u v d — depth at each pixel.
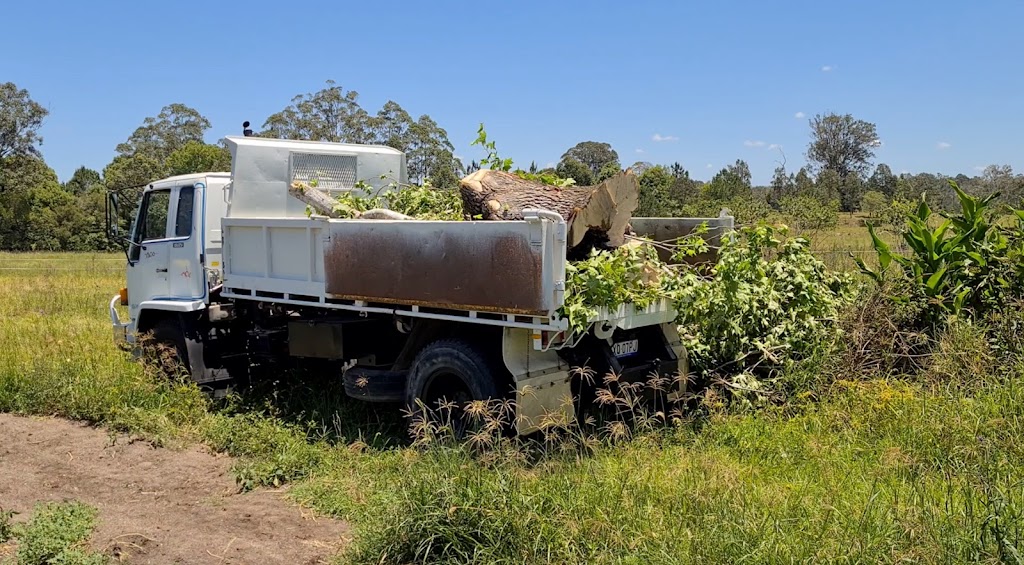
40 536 4.44
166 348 7.82
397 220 5.97
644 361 6.09
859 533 3.78
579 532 3.93
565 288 5.08
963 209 7.59
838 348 6.77
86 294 17.72
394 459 5.65
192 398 7.28
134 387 7.55
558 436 5.35
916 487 4.39
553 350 5.66
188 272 7.79
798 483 4.71
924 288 7.21
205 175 7.76
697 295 5.90
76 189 87.81
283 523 4.80
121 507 5.20
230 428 6.54
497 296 5.23
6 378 8.20
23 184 65.81
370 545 4.08
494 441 5.23
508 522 3.91
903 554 3.52
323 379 7.83
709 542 3.73
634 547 3.85
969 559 3.49
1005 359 6.42
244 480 5.50
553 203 6.04
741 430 5.70
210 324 7.87
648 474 4.66
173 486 5.57
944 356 6.46
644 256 5.80
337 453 5.98
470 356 5.62
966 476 4.49
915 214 8.28
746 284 6.29
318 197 7.42
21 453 6.45
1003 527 3.58
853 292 7.62
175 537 4.62
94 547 4.48
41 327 12.00
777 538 3.75
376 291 5.99
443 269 5.52
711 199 23.73
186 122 75.19
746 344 6.57
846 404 5.95
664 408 6.18
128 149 73.50
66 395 7.64
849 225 18.20
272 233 6.91
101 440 6.74
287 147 7.71
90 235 58.19
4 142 68.69
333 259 6.27
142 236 8.45
